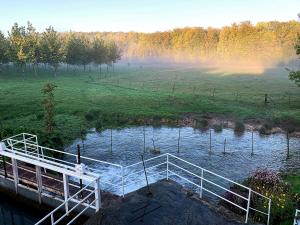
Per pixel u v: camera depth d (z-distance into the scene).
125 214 11.57
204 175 22.45
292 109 44.22
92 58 99.69
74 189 14.57
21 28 85.75
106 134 33.81
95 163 24.77
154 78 84.06
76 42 95.94
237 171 23.53
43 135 26.45
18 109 41.50
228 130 36.06
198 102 48.22
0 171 16.36
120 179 20.92
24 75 82.12
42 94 52.75
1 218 14.88
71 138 31.55
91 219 11.55
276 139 32.84
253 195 14.84
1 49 78.62
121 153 27.53
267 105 47.03
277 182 16.70
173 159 26.05
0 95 51.19
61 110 42.09
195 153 27.89
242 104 47.66
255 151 28.75
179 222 11.13
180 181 21.08
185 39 175.25
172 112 42.12
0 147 15.43
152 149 28.62
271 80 78.75
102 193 13.88
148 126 37.56
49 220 14.16
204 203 12.50
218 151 28.55
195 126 37.50
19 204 15.42
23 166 17.11
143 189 13.56
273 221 13.16
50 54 81.56
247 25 146.00
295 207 14.26
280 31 141.12
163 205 12.14
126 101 49.06
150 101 49.03
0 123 33.72
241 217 11.84
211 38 167.50
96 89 62.25
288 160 26.33
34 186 15.04
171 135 33.91
